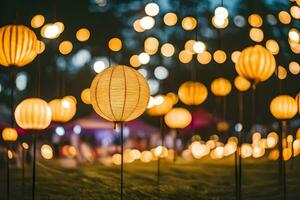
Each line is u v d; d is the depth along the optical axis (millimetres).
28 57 10352
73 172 15156
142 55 15008
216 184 14078
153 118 25469
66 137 22172
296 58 19156
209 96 23359
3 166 16328
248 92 21719
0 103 23297
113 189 13375
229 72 22359
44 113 9938
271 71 10711
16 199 12516
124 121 9836
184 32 23062
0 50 10156
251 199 12648
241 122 13133
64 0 23234
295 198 12398
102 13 24141
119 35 24453
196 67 23250
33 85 23797
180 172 15398
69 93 25156
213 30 22453
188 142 22516
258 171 15578
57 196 12812
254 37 12422
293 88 19594
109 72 9633
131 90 9562
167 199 12758
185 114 13398
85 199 12641
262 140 17188
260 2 19609
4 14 21484
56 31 12867
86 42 24047
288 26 19000
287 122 13578
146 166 16344
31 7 22000
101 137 23250
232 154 18797
